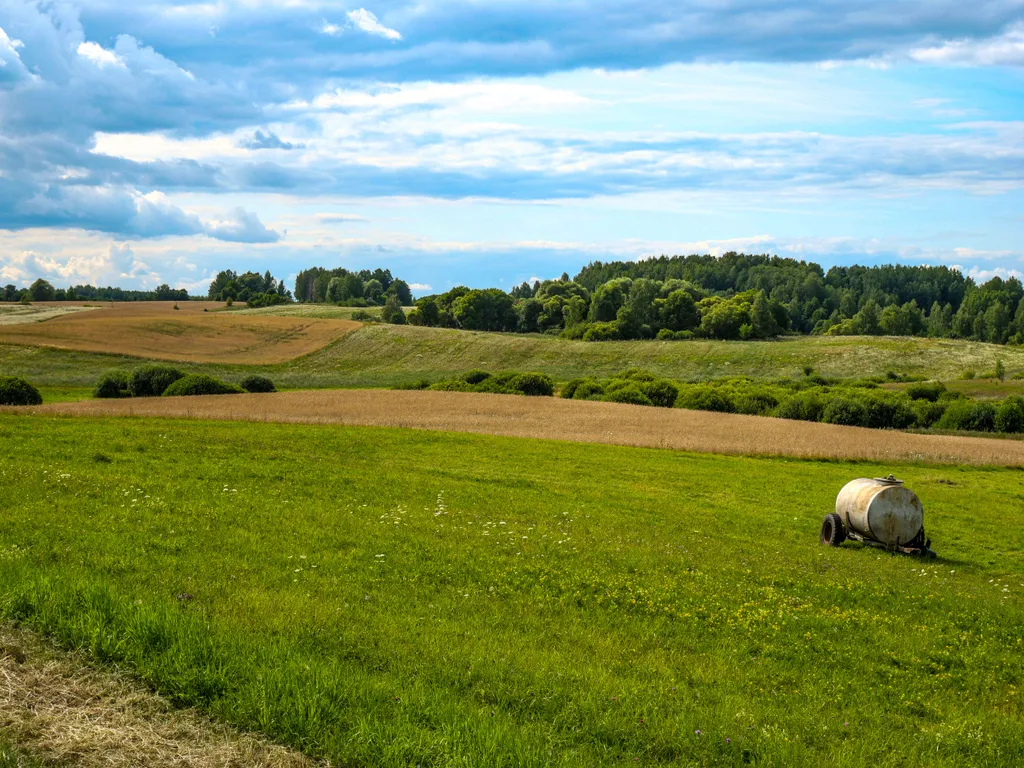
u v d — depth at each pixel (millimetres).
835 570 19797
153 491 21219
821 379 109688
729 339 161125
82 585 10852
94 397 70562
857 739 9445
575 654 11367
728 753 8570
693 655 12180
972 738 9953
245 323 144250
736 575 17953
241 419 45938
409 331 145375
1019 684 12562
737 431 56375
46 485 20234
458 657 10398
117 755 7172
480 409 62969
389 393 71562
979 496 37125
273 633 10391
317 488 24516
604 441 48312
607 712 9062
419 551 17031
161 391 70062
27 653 9008
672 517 25953
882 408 71062
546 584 15438
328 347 133375
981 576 21922
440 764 7355
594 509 25984
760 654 12672
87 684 8461
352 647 10234
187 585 12281
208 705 8211
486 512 23453
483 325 176500
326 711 8109
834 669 12383
